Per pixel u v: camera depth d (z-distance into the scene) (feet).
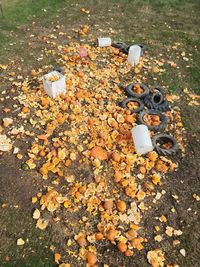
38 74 21.98
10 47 24.41
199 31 27.35
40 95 20.11
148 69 23.09
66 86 20.38
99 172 16.63
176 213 15.55
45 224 14.84
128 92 20.66
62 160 17.04
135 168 16.92
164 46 25.49
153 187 16.34
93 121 18.63
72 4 29.86
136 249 14.23
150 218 15.26
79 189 15.87
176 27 27.68
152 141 18.04
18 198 15.75
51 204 15.38
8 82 21.36
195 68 23.62
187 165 17.52
